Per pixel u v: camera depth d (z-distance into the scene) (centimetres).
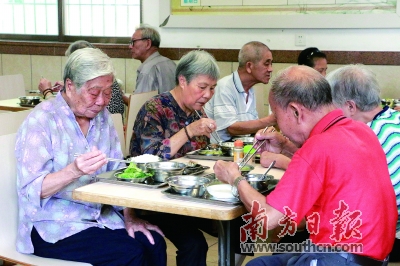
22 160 228
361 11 490
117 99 430
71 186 238
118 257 231
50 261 233
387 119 238
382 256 189
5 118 290
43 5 617
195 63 277
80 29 607
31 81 612
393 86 491
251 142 318
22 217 237
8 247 245
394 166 234
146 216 269
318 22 502
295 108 194
